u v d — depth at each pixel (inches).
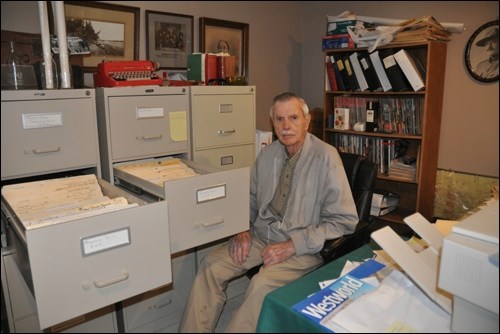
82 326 58.0
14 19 73.7
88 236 39.2
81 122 59.5
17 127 53.6
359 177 73.0
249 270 67.6
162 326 67.6
